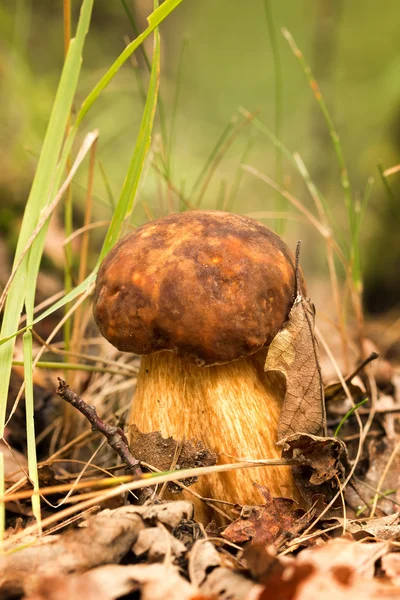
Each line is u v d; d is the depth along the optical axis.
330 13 0.88
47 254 0.57
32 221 0.36
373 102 0.99
